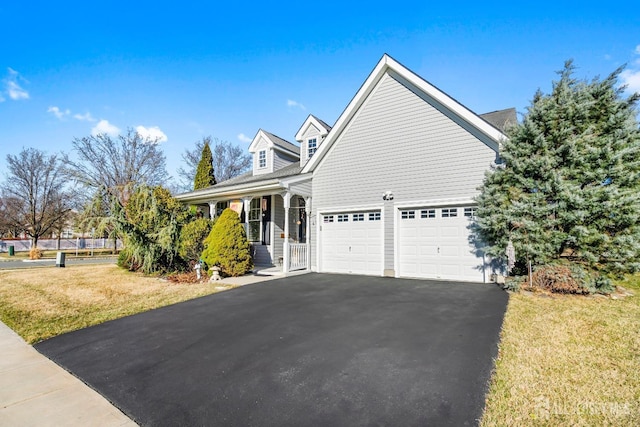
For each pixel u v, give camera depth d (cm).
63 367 395
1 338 503
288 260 1116
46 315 630
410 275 1018
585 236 676
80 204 2964
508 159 771
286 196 1124
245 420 272
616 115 702
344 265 1158
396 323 527
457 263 943
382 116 1089
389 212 1060
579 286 693
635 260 684
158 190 1234
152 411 291
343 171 1166
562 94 725
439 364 367
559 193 690
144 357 419
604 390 306
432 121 993
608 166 683
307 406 291
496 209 775
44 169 3244
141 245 1133
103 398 317
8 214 3167
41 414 287
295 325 531
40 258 2366
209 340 474
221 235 1073
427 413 274
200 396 315
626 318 530
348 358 392
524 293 720
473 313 571
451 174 955
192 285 930
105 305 707
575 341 430
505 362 368
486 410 276
